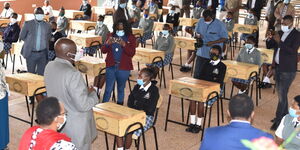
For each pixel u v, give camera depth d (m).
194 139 5.12
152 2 12.22
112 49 5.34
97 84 6.33
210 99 4.98
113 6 14.60
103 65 6.24
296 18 15.78
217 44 6.13
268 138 2.33
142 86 4.48
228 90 7.42
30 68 6.18
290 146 3.46
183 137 5.16
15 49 7.82
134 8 11.27
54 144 2.20
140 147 4.79
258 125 5.70
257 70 6.38
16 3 13.41
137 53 7.04
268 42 7.94
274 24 10.62
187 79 5.24
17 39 8.35
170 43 7.57
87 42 8.04
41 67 6.22
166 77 8.14
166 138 5.12
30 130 2.31
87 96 3.19
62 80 3.11
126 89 7.17
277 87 5.34
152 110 4.39
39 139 2.23
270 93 7.29
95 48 8.31
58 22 10.32
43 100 2.40
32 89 4.96
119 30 5.27
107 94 5.54
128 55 5.37
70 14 12.25
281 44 5.07
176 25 11.05
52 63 3.22
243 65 6.26
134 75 8.12
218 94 5.12
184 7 13.27
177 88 5.02
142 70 4.48
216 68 5.50
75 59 3.26
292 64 5.11
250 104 2.39
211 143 2.37
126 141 4.14
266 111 6.33
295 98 3.52
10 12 11.51
